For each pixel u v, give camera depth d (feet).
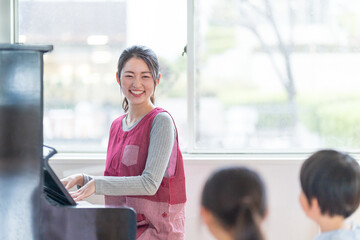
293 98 10.48
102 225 5.95
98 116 10.59
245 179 4.31
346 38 10.44
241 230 4.22
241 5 10.41
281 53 10.46
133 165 7.34
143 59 7.57
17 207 5.62
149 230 7.26
